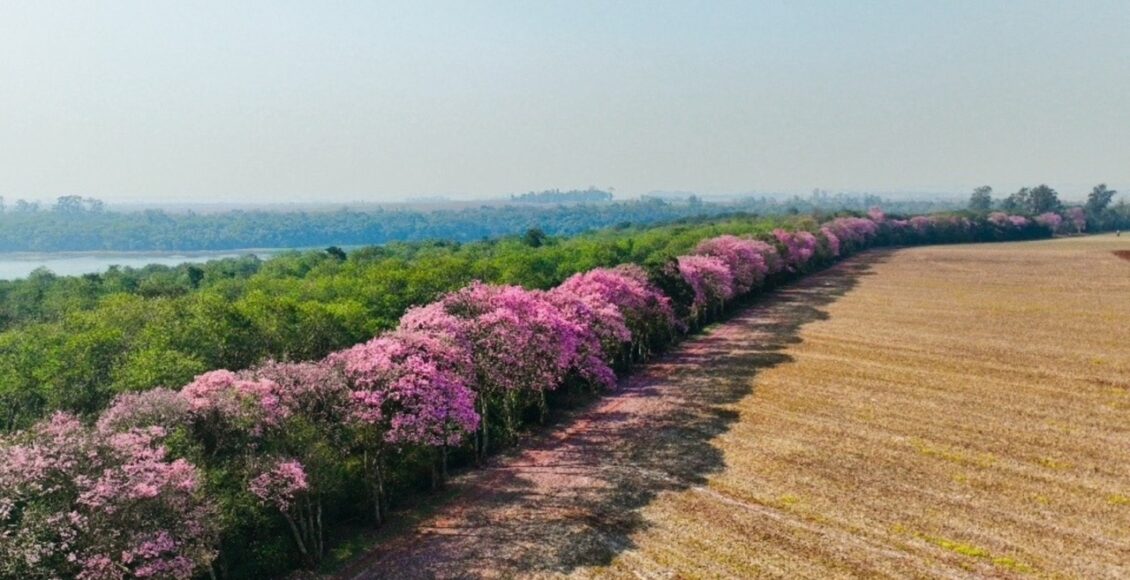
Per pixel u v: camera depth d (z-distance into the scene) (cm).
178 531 2039
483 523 2806
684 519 2755
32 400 3189
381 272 5384
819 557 2444
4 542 1791
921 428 3675
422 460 3206
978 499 2841
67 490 1942
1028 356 5031
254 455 2456
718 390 4497
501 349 3472
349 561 2561
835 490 2967
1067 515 2684
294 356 3584
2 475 1877
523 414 4069
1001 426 3659
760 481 3083
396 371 2819
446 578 2406
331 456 2636
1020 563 2364
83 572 1838
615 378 4750
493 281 5572
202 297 4225
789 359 5238
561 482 3169
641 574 2377
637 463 3344
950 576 2297
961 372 4706
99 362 3300
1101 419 3700
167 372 2950
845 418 3875
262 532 2527
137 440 2095
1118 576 2272
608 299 4719
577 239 11594
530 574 2408
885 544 2517
